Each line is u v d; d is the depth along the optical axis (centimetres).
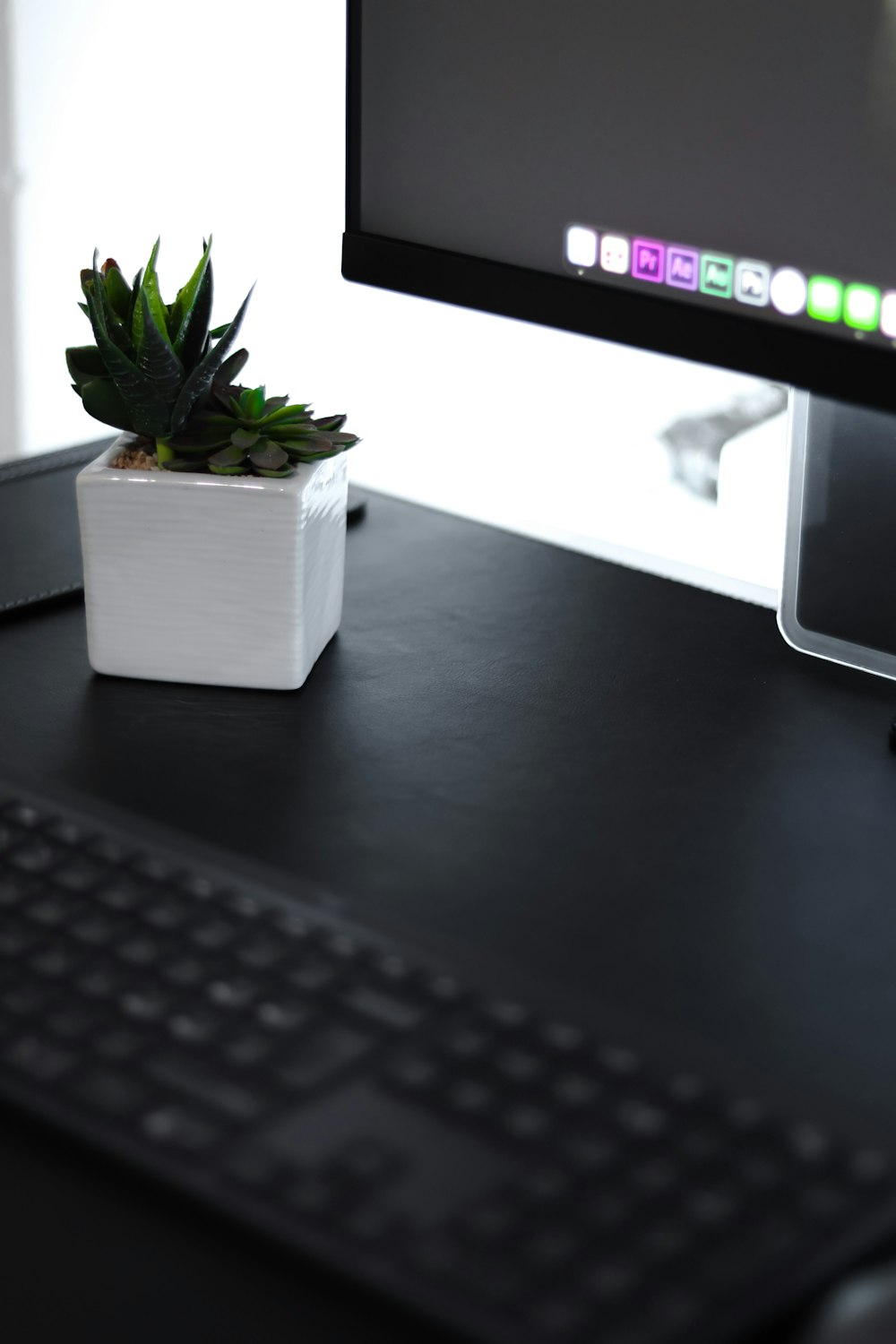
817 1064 58
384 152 87
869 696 88
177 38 163
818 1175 48
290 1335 45
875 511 87
